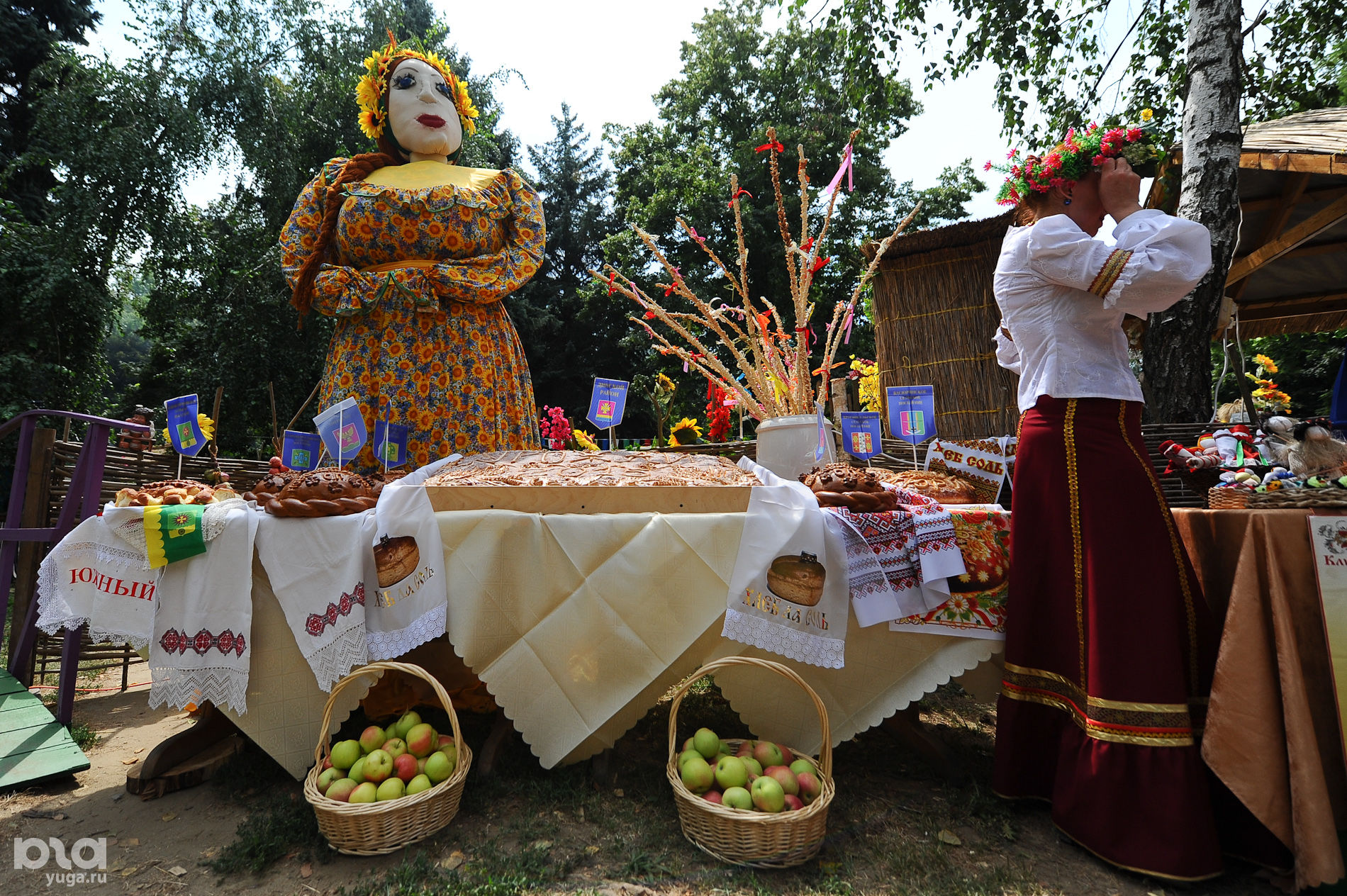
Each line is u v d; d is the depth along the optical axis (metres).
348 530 1.93
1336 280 6.09
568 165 22.86
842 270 14.18
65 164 10.03
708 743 1.84
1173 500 3.12
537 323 19.56
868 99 7.84
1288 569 1.59
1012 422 4.70
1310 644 1.57
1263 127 5.17
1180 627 1.75
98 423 2.69
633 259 16.62
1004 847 1.75
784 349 3.17
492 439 2.91
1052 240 1.80
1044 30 6.89
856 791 2.03
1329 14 6.58
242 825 1.79
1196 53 3.84
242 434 11.38
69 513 2.66
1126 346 1.91
